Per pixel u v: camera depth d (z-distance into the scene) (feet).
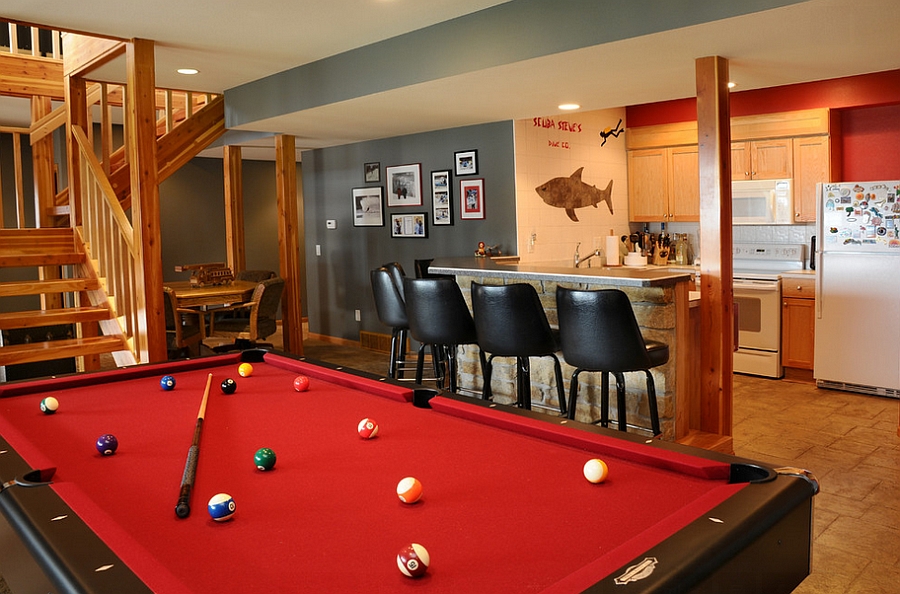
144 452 6.20
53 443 6.53
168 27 14.14
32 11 13.02
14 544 4.42
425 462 5.69
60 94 21.42
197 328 20.80
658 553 3.64
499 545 4.16
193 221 30.17
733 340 13.01
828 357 17.81
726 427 13.00
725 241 12.74
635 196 23.91
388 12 13.42
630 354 10.66
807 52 12.28
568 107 17.90
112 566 3.69
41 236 18.03
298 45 15.74
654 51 12.16
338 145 25.53
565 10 12.12
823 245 17.62
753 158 20.68
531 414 6.64
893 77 18.02
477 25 13.56
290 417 7.23
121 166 20.44
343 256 26.08
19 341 18.38
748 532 3.92
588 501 4.79
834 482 11.69
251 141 23.88
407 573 3.73
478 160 20.85
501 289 11.94
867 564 8.96
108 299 16.63
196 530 4.49
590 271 13.07
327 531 4.43
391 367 16.69
